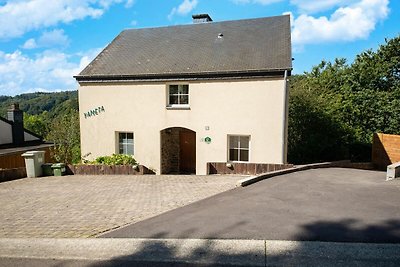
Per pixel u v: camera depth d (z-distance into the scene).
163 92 13.33
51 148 19.44
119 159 12.88
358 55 20.98
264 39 13.85
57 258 4.04
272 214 5.40
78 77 14.05
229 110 12.55
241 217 5.28
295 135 15.52
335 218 5.10
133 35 16.84
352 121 17.75
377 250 3.89
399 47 20.02
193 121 13.06
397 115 16.81
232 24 15.80
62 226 5.19
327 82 21.20
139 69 13.62
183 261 3.82
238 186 7.89
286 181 8.48
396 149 14.18
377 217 5.12
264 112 12.09
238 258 3.83
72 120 29.20
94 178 10.70
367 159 16.20
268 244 4.16
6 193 8.16
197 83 12.86
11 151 15.92
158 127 13.54
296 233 4.49
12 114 18.73
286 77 11.66
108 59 14.93
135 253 4.07
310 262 3.66
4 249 4.34
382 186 7.73
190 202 6.46
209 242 4.29
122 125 13.98
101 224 5.21
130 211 5.94
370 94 17.77
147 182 9.37
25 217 5.78
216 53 13.59
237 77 12.21
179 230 4.76
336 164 13.41
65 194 7.84
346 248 3.96
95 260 3.95
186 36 15.65
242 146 12.79
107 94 14.04
